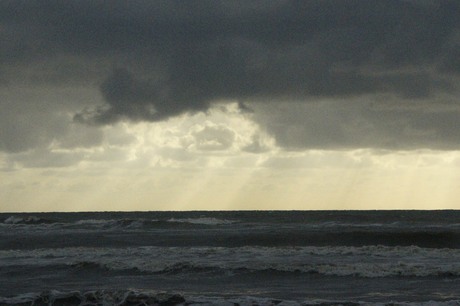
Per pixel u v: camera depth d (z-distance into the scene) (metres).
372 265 37.19
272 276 35.34
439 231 60.94
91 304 27.86
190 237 57.25
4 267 39.12
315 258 41.66
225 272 36.38
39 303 28.06
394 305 26.52
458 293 30.05
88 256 43.41
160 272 36.97
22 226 80.94
